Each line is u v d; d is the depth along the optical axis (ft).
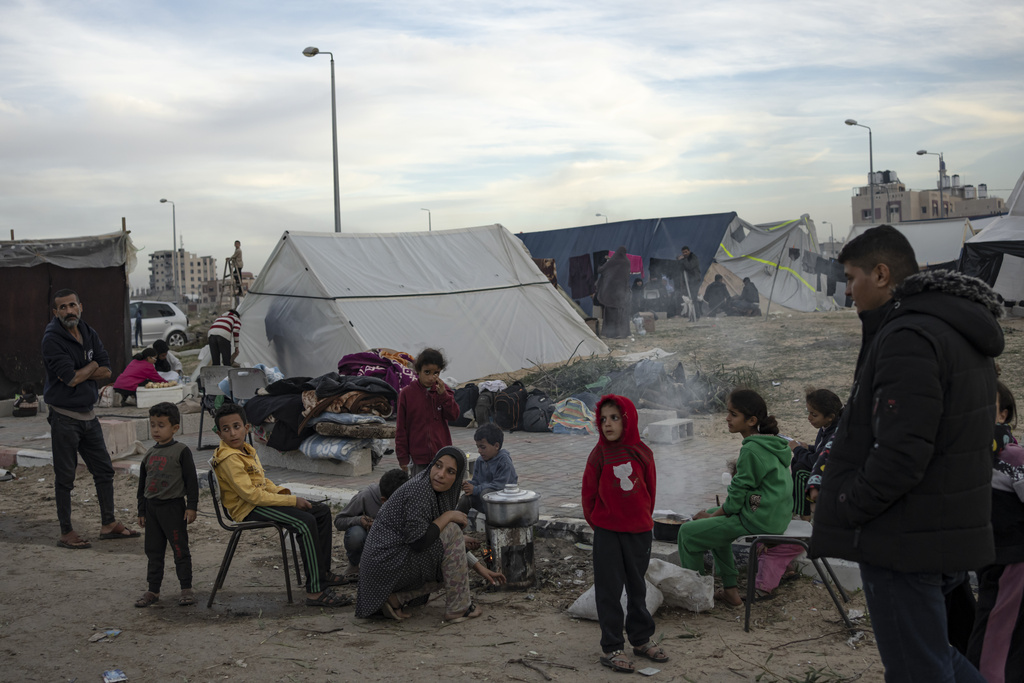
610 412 13.69
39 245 48.34
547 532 20.63
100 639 15.35
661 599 15.78
